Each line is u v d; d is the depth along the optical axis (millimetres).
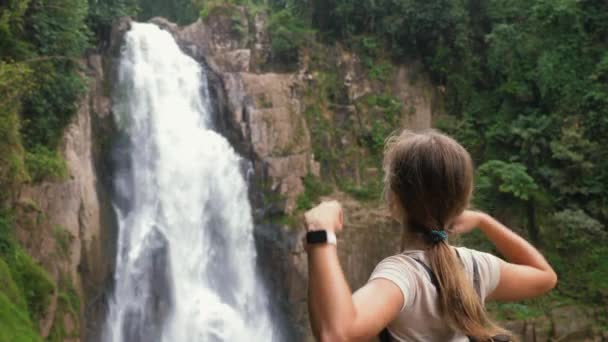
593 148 23875
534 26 26344
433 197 2166
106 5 21453
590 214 23750
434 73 28797
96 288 18016
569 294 22438
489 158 26734
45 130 16625
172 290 20734
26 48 15258
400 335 2064
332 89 27281
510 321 21578
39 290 13984
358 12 28141
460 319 2059
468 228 2549
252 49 26656
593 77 24328
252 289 23375
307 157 25641
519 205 24156
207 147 23391
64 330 15258
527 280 2432
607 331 21406
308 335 22875
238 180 23984
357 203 25422
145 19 33188
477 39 28797
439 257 2131
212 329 21234
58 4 16281
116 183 20125
